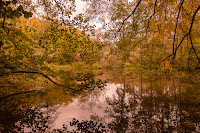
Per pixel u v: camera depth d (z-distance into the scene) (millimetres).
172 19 6875
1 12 1891
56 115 4949
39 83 8789
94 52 5684
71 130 3908
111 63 8422
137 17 6414
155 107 5770
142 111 5359
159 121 4496
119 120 4547
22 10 1957
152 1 6484
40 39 5328
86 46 5566
